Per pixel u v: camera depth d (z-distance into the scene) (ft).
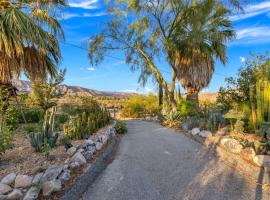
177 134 25.91
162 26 41.47
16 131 21.42
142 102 70.28
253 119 19.22
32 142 14.29
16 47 21.75
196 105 38.24
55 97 36.99
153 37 42.19
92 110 34.53
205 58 41.27
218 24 39.01
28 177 9.61
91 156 14.29
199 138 21.44
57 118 29.43
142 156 16.76
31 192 8.65
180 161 15.44
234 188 11.14
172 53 41.45
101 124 27.37
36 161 12.22
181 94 46.42
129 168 14.07
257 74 22.25
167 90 43.06
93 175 12.32
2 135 12.54
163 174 13.05
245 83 23.45
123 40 43.98
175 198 10.19
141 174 13.03
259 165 13.32
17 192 8.55
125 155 17.15
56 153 13.84
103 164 14.55
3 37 20.98
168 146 19.80
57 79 34.30
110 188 11.15
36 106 33.76
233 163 14.61
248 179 12.14
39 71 26.03
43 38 23.95
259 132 17.51
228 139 17.07
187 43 39.55
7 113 20.66
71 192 9.64
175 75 42.86
